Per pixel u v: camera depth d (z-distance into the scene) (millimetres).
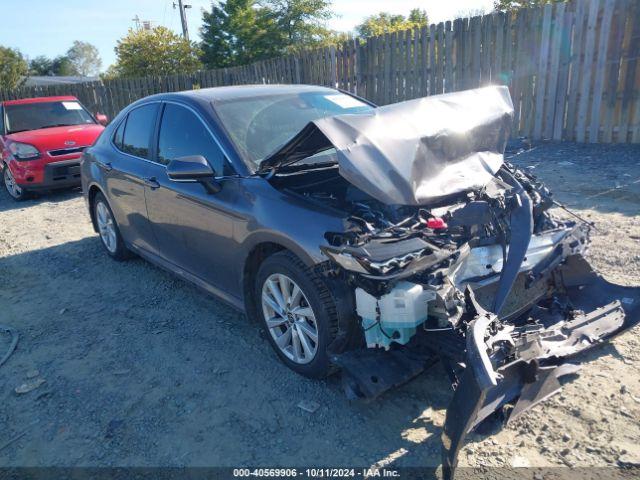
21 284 5508
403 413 3045
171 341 4078
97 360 3893
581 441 2721
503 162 3852
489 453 2682
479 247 3096
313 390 3320
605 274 4418
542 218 3605
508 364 2646
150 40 33312
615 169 7453
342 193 3486
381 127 3139
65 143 9078
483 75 10172
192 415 3191
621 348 3455
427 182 3047
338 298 2980
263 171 3523
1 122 9875
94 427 3158
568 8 8859
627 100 8641
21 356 4039
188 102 4262
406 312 2615
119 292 5082
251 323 3795
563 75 9203
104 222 5895
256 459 2805
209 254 3959
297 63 13750
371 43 11781
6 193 10281
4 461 2943
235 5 39594
